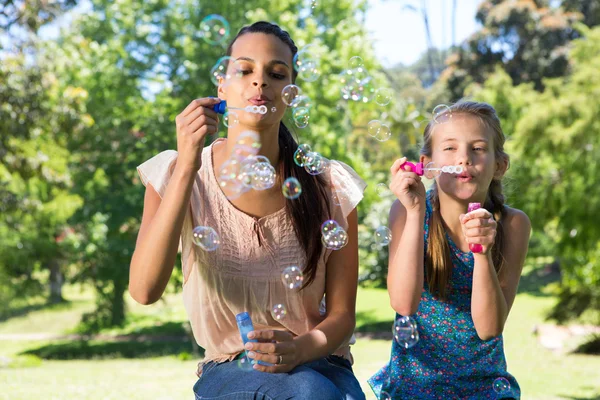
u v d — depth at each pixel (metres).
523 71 23.70
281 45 1.88
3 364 10.10
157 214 1.75
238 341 1.90
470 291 2.07
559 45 23.66
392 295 1.98
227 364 1.84
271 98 1.85
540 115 9.29
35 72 9.57
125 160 14.52
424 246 2.10
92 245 14.23
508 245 2.11
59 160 11.02
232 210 1.90
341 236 1.87
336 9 15.80
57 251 13.93
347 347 2.02
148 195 1.92
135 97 14.25
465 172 2.01
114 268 14.38
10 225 12.29
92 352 14.06
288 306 1.92
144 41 14.16
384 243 2.10
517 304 16.19
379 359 9.79
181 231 1.91
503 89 10.36
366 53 14.41
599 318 11.53
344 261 1.99
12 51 9.48
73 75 14.13
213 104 1.75
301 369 1.71
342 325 1.86
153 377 6.90
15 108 9.45
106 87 14.26
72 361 11.87
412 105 12.57
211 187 1.92
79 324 17.77
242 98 1.85
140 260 1.76
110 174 14.52
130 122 14.54
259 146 1.87
